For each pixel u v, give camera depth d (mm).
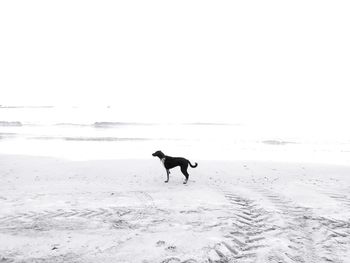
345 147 18828
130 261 4574
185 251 4891
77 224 6199
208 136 24703
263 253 4793
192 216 6625
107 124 35062
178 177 10906
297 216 6574
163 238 5418
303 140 22047
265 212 6844
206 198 8117
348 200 7793
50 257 4730
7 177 10961
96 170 11969
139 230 5836
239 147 18672
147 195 8461
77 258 4695
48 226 6090
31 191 8969
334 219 6348
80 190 9094
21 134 25500
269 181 10250
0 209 7164
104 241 5328
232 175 11211
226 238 5398
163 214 6773
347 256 4719
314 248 5004
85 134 25844
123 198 8141
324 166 12570
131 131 28766
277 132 27609
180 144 19906
